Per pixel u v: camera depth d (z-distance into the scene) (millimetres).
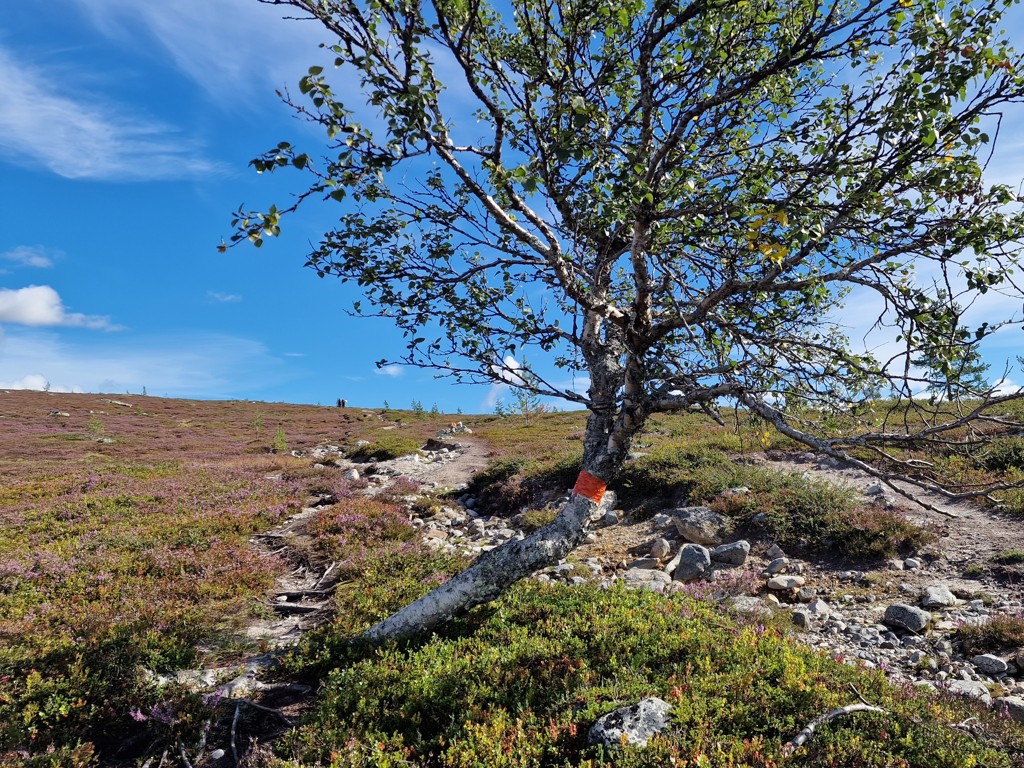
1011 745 5430
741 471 16688
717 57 5645
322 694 7039
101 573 11445
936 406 5043
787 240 4719
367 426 52938
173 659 8008
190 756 6184
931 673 7773
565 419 42500
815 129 5848
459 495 22016
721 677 6137
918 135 4754
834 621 9523
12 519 16203
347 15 4746
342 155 4582
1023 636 8070
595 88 5797
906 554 11727
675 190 5848
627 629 7648
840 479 16391
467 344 6949
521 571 7969
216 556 12688
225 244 4344
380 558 12578
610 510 16922
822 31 5027
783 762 4758
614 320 7348
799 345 6730
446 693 6465
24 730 6148
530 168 5855
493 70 5855
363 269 6945
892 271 5969
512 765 5105
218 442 40719
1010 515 12469
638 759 4840
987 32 4555
